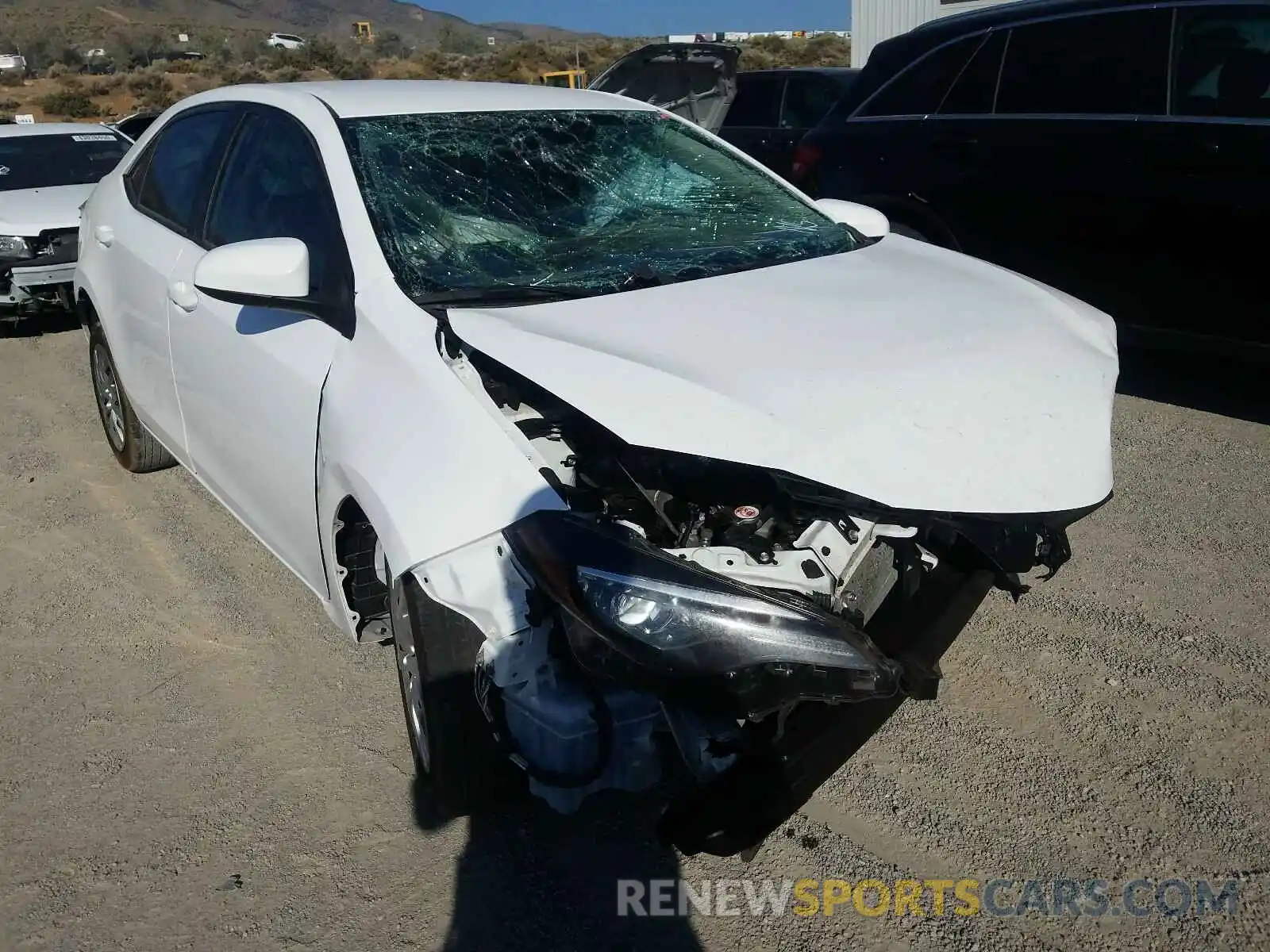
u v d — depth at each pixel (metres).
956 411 2.53
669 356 2.58
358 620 3.08
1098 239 5.42
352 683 3.46
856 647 2.18
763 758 2.29
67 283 8.05
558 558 2.23
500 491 2.39
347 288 3.01
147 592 4.10
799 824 2.78
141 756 3.12
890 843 2.71
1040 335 2.89
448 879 2.63
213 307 3.58
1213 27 5.02
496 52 56.56
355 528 2.95
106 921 2.53
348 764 3.06
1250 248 4.89
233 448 3.57
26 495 5.05
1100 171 5.34
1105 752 2.99
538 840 2.75
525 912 2.53
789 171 9.40
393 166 3.29
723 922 2.49
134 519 4.75
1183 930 2.41
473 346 2.65
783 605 2.19
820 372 2.54
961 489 2.41
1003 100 5.77
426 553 2.40
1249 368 6.06
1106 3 5.41
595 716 2.33
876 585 2.70
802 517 2.48
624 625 2.17
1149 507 4.41
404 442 2.58
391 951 2.44
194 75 48.38
